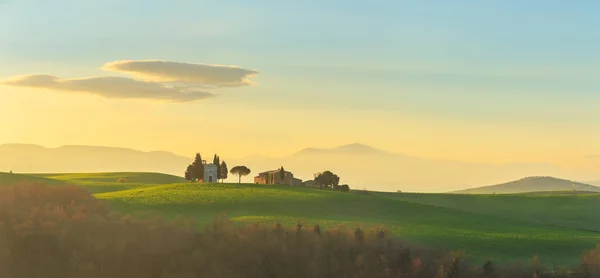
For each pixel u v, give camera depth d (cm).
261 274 7462
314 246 7919
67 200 9325
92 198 9656
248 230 8375
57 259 7519
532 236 9931
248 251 7781
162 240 7994
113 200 11550
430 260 7650
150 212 10225
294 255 7738
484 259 8044
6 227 7975
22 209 8631
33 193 9344
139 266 7525
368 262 7619
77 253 7606
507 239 9494
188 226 8600
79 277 7294
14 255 7525
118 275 7388
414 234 9562
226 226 8519
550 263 7912
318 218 10981
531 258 8225
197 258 7656
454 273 7319
